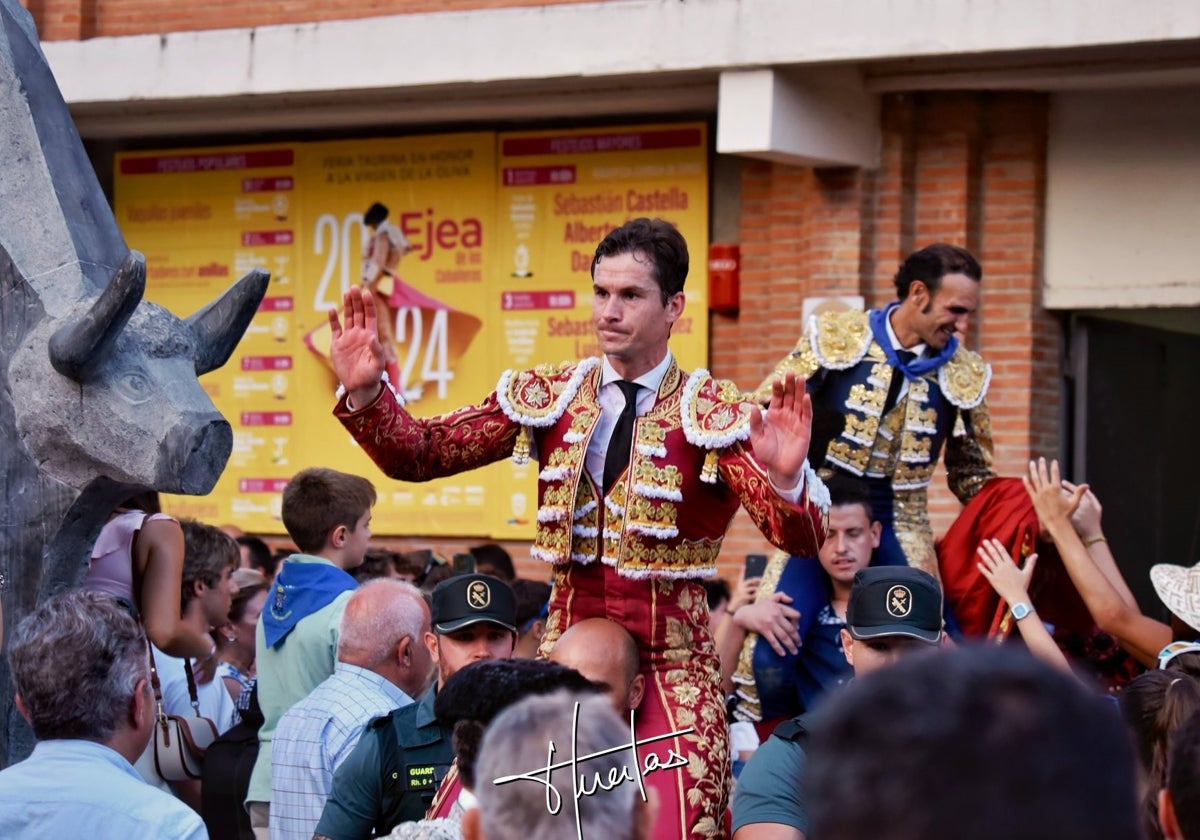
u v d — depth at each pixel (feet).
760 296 33.50
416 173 36.14
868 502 18.21
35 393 15.67
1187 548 34.30
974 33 29.17
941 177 32.35
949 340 19.22
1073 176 32.22
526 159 35.35
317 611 18.13
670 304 13.69
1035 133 32.27
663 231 13.62
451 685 11.21
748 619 18.48
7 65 16.88
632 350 13.56
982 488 19.63
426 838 10.86
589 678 12.76
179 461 15.42
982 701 4.58
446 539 35.70
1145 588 33.65
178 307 37.91
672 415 13.60
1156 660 17.81
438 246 35.91
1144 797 10.75
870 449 18.86
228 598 20.42
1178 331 33.96
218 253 37.60
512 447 14.06
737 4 30.60
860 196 32.14
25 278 16.15
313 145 36.88
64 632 11.96
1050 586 19.93
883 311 19.27
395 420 13.53
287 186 37.11
